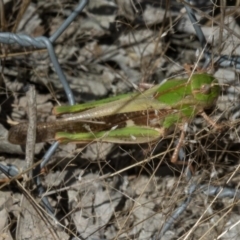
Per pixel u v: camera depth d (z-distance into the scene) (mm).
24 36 293
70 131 284
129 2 333
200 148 293
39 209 284
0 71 320
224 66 306
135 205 288
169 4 317
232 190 293
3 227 290
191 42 331
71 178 302
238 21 321
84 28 336
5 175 291
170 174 306
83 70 330
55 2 337
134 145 310
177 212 291
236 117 307
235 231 295
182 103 285
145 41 332
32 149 279
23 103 317
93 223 297
